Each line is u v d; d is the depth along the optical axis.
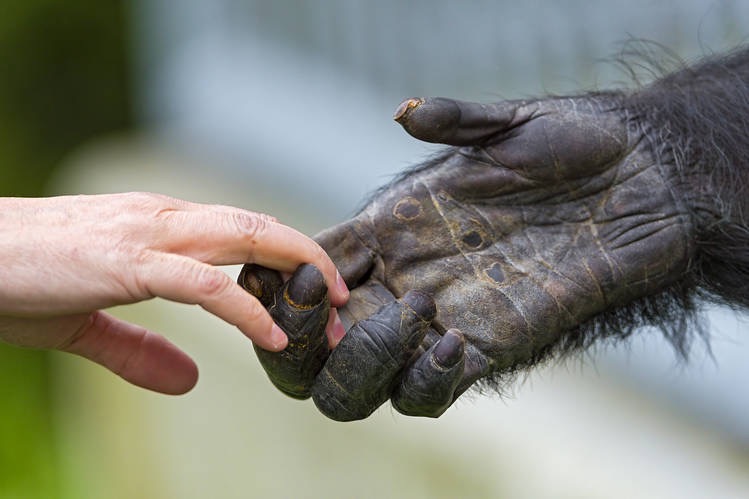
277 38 12.91
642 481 7.27
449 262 4.68
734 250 5.30
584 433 7.75
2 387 13.27
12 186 15.41
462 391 4.55
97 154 14.83
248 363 9.80
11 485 12.69
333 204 11.17
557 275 4.75
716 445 7.59
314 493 9.27
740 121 5.32
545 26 9.16
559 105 4.91
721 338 7.74
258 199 11.68
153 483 11.41
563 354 5.10
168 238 4.20
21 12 15.66
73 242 4.21
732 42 7.73
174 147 13.90
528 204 4.82
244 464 10.06
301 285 4.18
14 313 4.24
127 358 5.01
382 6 10.97
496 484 7.73
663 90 5.35
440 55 10.34
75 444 12.76
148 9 15.31
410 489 8.36
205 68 14.27
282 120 12.59
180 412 10.91
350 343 4.20
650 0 8.26
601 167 4.91
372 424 8.77
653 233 4.95
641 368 8.31
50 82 15.71
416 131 4.57
